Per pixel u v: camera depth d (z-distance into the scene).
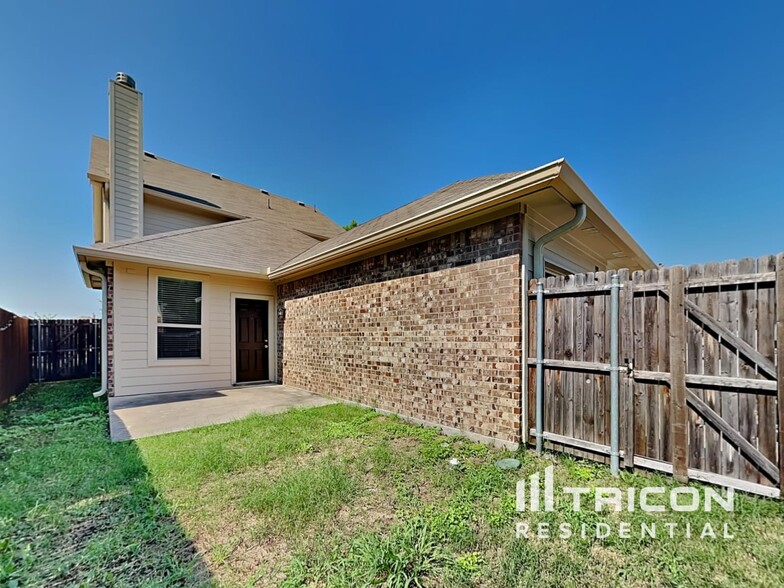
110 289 7.20
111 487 2.81
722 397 2.70
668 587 1.72
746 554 1.95
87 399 6.96
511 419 3.79
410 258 5.10
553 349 3.62
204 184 12.78
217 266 7.99
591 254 6.55
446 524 2.25
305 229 13.86
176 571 1.84
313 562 1.91
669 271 2.96
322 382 7.04
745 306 2.64
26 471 3.12
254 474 3.07
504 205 3.92
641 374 3.06
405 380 5.06
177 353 7.67
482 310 4.14
